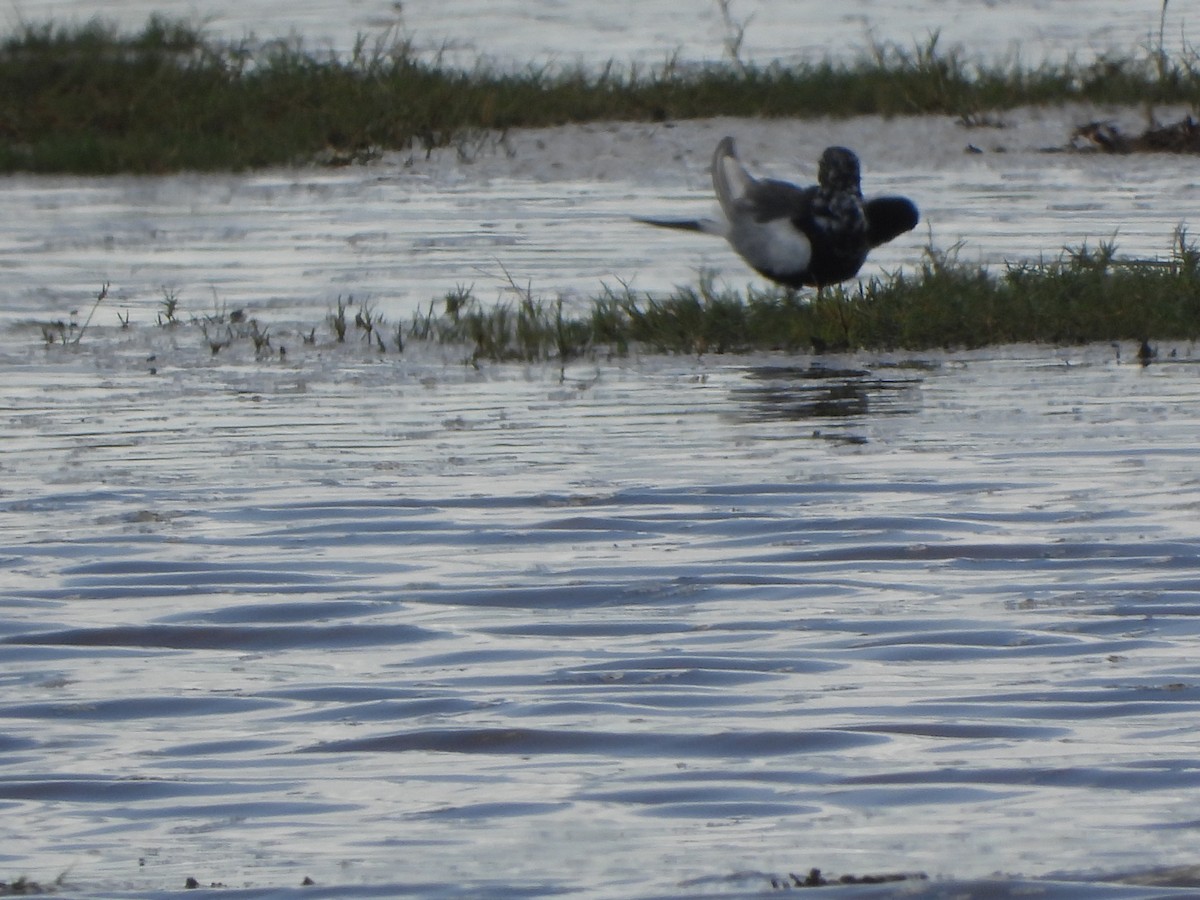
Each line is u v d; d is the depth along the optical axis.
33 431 16.27
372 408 17.22
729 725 9.07
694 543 12.42
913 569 11.73
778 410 16.86
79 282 25.08
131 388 18.34
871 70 42.50
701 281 21.81
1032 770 8.40
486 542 12.52
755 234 21.66
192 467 14.78
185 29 50.12
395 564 12.05
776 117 40.16
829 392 17.72
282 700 9.60
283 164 37.97
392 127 39.53
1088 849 7.50
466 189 34.50
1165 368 18.56
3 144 39.34
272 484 14.18
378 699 9.58
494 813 8.10
